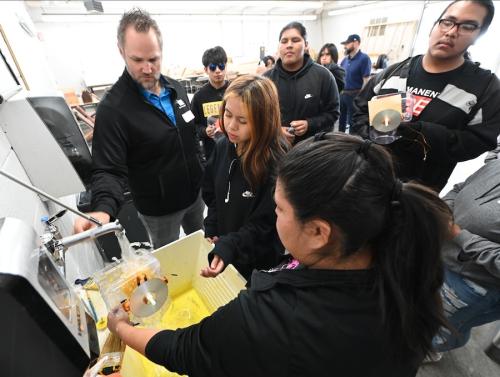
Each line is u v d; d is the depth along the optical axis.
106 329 0.71
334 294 0.43
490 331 1.49
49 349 0.38
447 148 1.20
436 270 0.43
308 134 1.96
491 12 1.06
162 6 6.71
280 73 2.01
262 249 1.05
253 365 0.43
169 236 1.71
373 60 7.88
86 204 1.83
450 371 1.33
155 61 1.13
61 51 6.61
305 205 0.41
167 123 1.32
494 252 0.86
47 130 1.01
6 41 1.42
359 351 0.40
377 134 1.20
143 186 1.42
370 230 0.41
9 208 0.77
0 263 0.33
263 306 0.45
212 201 1.33
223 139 1.17
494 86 1.16
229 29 8.53
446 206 0.44
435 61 1.22
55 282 0.46
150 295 0.64
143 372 0.81
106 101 1.16
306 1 8.09
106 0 5.83
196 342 0.48
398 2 7.30
